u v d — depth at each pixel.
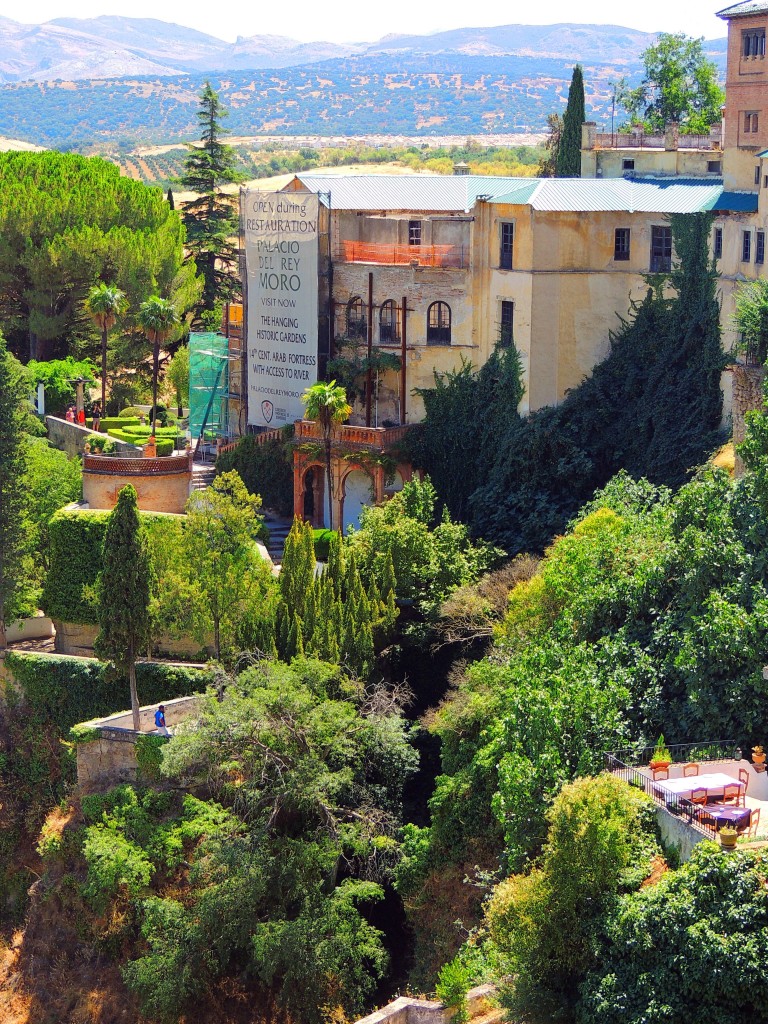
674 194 73.94
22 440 70.88
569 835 37.56
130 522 58.75
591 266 75.19
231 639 64.12
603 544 51.81
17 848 66.31
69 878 57.88
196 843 55.66
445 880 48.84
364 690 58.06
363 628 60.62
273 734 52.75
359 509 81.06
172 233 113.38
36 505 76.56
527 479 74.06
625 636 46.69
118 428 95.25
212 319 116.31
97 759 59.91
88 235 103.81
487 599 63.12
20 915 64.88
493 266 77.25
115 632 58.84
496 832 48.22
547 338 75.25
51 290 106.06
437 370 80.19
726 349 69.31
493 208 76.94
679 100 117.06
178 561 64.69
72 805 60.62
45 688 67.06
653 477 71.06
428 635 63.91
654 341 73.50
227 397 95.25
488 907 42.94
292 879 51.50
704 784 38.25
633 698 44.44
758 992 33.78
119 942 55.31
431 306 79.94
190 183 125.81
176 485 77.88
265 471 85.81
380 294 81.81
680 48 117.88
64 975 56.38
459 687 55.44
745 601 44.06
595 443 73.94
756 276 67.00
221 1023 51.06
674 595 46.97
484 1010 40.06
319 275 84.06
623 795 38.22
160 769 54.06
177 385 106.62
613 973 35.94
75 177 113.44
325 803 52.69
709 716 42.41
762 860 35.09
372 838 52.84
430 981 46.75
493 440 77.44
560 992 37.34
